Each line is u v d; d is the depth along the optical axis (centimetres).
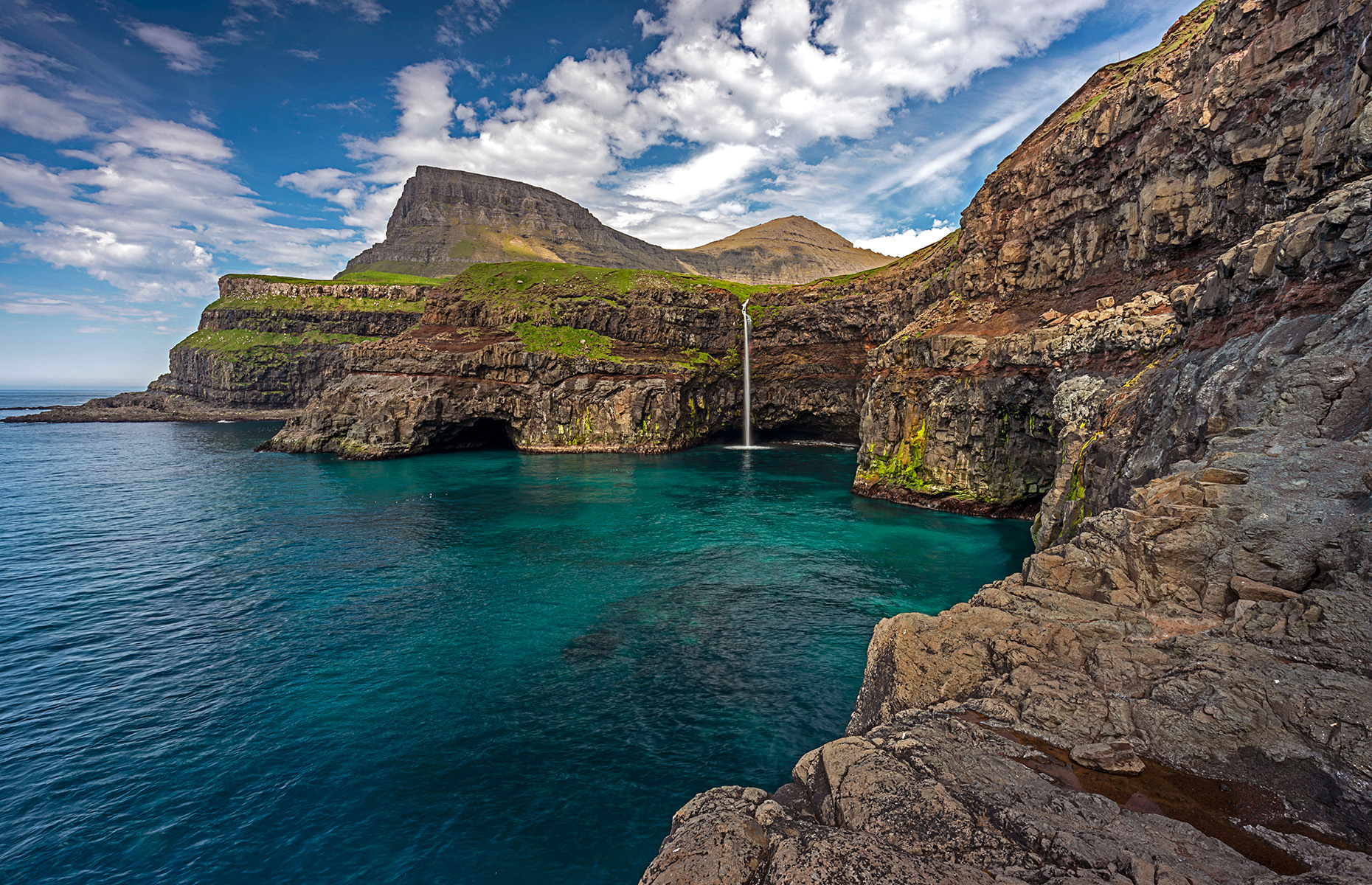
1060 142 4875
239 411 15000
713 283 12075
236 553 4072
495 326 10762
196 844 1521
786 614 2967
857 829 754
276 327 15688
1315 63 2773
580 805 1644
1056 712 985
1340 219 1642
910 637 1309
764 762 1817
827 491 6331
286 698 2219
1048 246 5053
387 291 16525
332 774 1791
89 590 3375
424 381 9456
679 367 10212
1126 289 4153
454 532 4606
